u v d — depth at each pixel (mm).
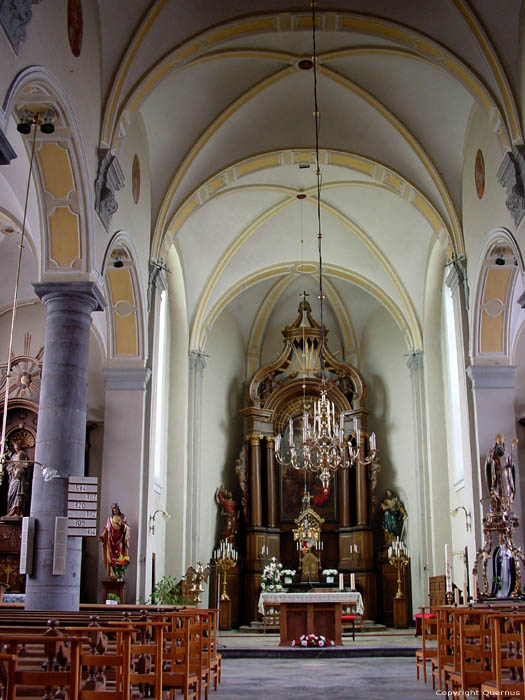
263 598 16703
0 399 17484
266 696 9055
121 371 15680
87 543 16984
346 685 10164
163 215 16703
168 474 20578
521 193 12492
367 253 22156
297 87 16016
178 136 16328
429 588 20484
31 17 9062
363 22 13648
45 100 10398
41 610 10008
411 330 22203
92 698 5656
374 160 17344
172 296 21422
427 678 10867
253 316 25859
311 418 24938
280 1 13328
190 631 8711
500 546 14352
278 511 24516
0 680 5688
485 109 13359
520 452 18109
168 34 13039
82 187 11602
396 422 24156
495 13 12430
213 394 24234
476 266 15578
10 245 17156
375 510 24188
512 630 7773
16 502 16781
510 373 15719
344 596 16141
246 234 21500
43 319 18672
